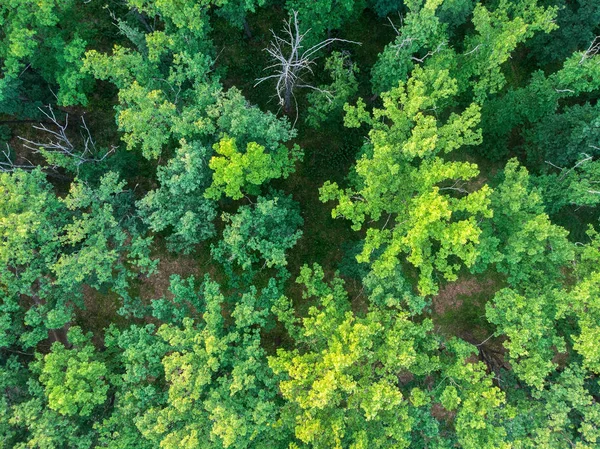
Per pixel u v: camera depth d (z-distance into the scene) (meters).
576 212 27.59
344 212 18.95
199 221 21.12
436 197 16.34
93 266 18.69
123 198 23.20
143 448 18.14
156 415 16.98
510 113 24.36
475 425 17.20
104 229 20.44
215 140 21.05
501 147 27.09
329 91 23.34
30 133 27.19
